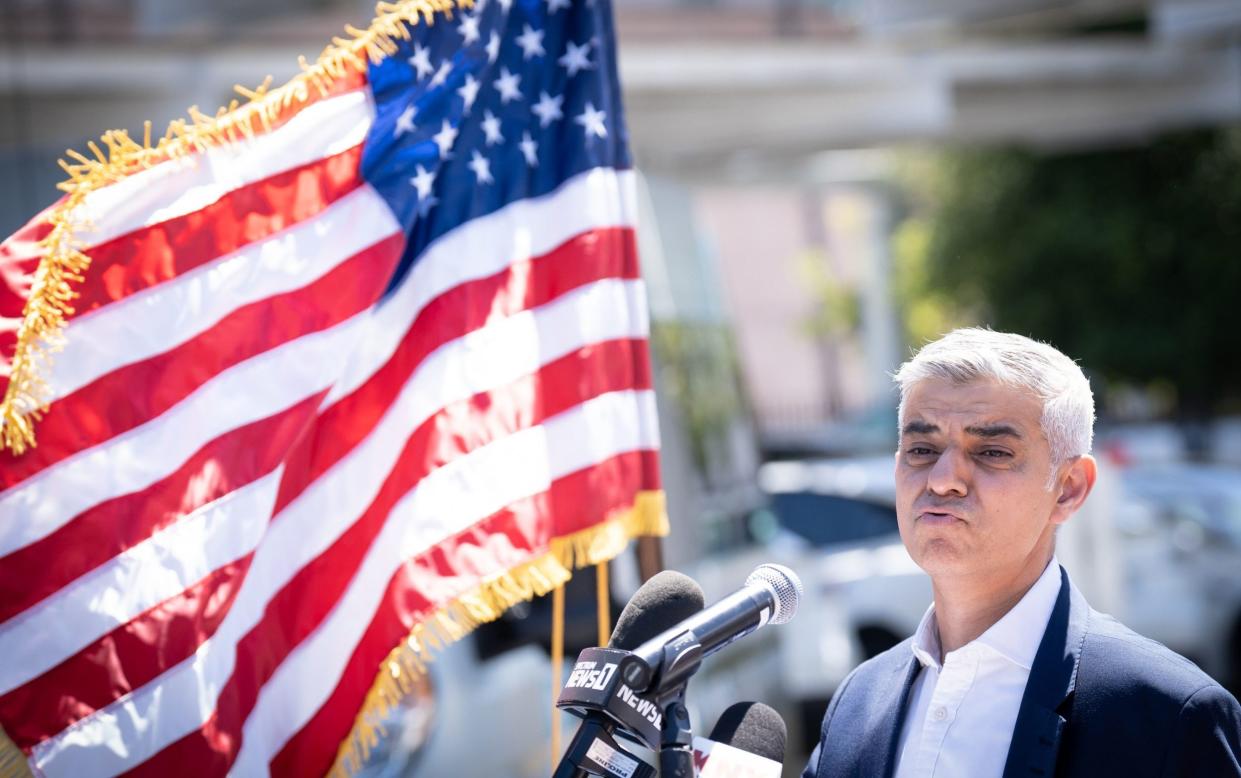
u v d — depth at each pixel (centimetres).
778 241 7675
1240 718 476
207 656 596
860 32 2372
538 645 1235
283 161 645
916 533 518
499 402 670
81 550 588
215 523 608
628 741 495
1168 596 2256
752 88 2456
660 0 3019
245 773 602
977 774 503
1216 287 4181
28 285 596
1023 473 506
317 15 1955
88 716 580
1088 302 4266
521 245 689
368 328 656
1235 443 4456
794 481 2564
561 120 704
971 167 4462
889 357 5447
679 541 1473
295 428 629
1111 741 478
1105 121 2791
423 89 678
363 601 638
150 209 616
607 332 690
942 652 540
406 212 666
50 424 591
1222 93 2684
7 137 2019
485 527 654
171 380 610
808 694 2097
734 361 1838
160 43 2022
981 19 2223
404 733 1092
